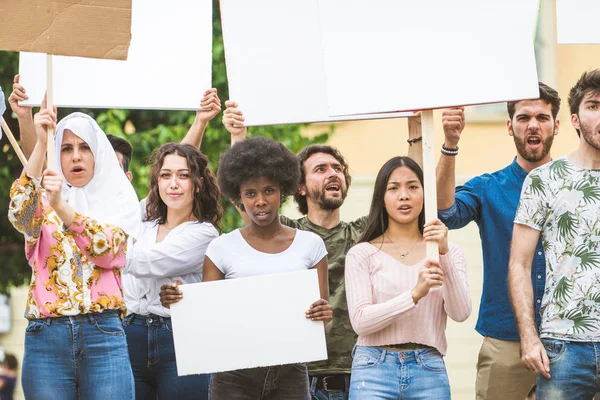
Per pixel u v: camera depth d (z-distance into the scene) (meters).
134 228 6.89
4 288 12.41
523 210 7.01
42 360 6.40
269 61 7.70
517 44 6.45
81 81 7.55
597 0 8.03
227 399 6.75
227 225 12.30
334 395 7.50
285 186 6.90
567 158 6.96
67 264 6.46
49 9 6.42
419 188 6.79
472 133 16.92
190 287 6.63
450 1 6.45
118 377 6.48
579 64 15.75
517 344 7.62
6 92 11.87
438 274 6.33
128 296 7.31
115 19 6.50
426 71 6.44
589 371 6.75
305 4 7.70
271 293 6.62
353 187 16.95
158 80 7.65
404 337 6.56
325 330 7.02
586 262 6.76
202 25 7.71
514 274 7.00
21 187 6.38
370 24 6.46
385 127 17.14
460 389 15.58
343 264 7.66
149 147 12.05
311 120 7.69
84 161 6.77
